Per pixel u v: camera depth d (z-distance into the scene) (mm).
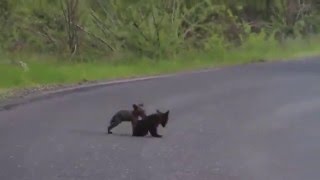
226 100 23438
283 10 67062
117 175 11297
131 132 16078
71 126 16953
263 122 18188
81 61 41594
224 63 46031
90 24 44750
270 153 13719
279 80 31984
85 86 28391
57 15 43688
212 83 30266
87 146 14023
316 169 12203
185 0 50594
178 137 15469
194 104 22234
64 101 22766
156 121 15367
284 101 23234
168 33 46062
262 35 56344
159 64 42188
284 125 17656
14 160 12469
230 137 15633
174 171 11742
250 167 12297
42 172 11438
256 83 30359
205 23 52062
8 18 42594
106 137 15242
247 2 64438
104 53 43906
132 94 25344
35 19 43312
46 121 17781
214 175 11531
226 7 58406
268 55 53156
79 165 12062
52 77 30703
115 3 46625
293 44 62219
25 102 22188
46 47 42844
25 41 42531
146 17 46031
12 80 28516
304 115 19641
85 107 21125
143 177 11211
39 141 14578
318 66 42438
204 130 16641
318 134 16188
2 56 38875
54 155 12992
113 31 45219
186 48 48375
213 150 13922
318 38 69688
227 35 55219
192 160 12789
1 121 17672
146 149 13820
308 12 73250
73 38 43312
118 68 37750
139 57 44719
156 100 23406
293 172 11938
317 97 24484
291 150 14070
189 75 35188
